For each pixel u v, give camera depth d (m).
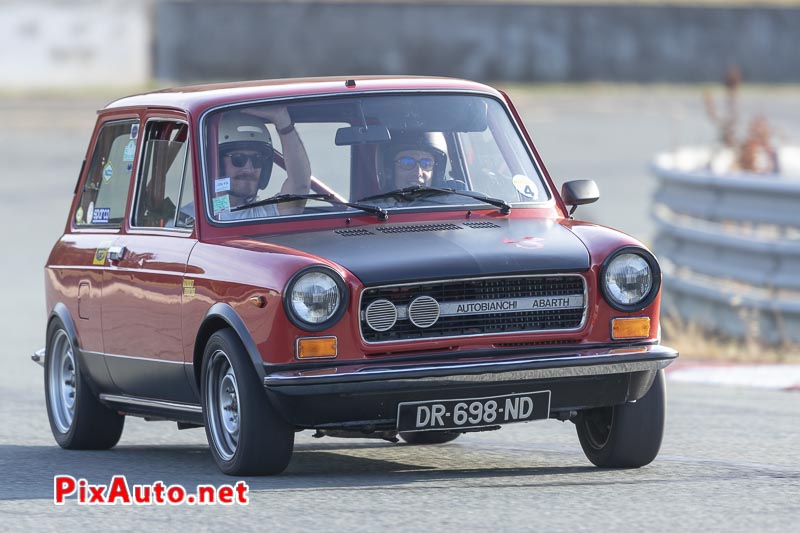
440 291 22.50
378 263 22.41
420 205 24.94
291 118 25.34
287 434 22.94
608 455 24.28
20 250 70.50
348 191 25.02
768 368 37.81
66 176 93.81
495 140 26.34
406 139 25.58
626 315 23.33
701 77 155.75
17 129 114.75
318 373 21.91
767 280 43.16
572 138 110.00
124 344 26.59
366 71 146.12
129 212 27.36
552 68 152.62
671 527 19.16
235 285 22.98
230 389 23.59
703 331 45.16
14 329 49.88
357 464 25.98
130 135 28.03
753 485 22.38
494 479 23.34
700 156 63.41
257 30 144.25
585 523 19.44
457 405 22.41
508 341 22.72
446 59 148.62
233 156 25.08
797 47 156.75
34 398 35.69
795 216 44.00
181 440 30.22
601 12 153.38
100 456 27.64
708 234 45.66
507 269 22.69
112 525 20.28
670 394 34.16
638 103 136.00
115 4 144.88
